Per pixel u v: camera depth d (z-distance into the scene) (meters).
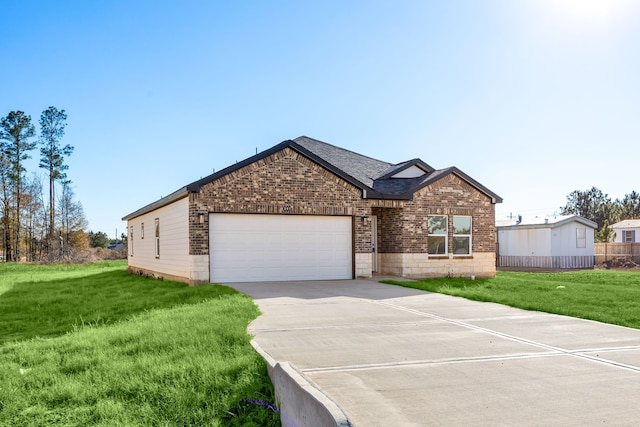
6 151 49.59
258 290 14.41
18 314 12.14
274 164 16.98
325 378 5.69
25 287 19.12
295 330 8.62
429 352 6.99
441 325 9.16
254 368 6.27
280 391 5.33
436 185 19.78
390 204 18.89
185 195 16.59
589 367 6.15
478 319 9.84
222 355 6.98
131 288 17.05
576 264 33.72
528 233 34.53
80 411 5.32
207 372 6.12
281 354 6.87
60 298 14.78
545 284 16.41
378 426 4.26
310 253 17.61
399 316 10.16
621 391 5.18
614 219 72.44
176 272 18.17
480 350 7.11
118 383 5.94
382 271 20.36
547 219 34.59
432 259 19.59
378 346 7.38
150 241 23.09
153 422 5.11
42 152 51.56
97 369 6.48
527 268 32.91
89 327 9.52
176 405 5.41
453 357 6.70
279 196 17.02
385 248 20.20
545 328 8.88
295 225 17.45
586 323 9.39
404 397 5.01
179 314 10.02
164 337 7.92
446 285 15.75
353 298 12.82
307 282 16.88
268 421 5.17
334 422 3.71
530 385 5.40
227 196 16.33
